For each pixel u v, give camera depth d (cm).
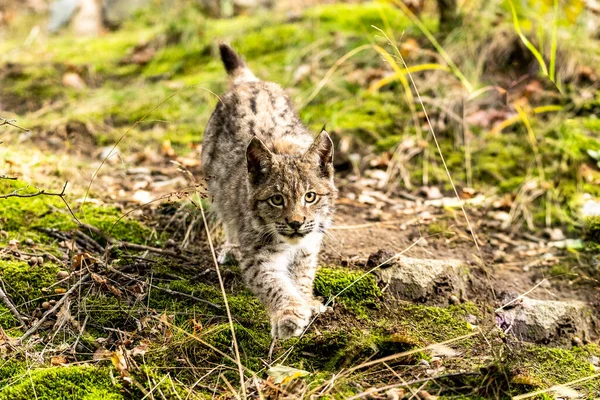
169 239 910
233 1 1723
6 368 672
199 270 847
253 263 782
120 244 853
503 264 939
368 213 1025
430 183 1120
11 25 1911
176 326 734
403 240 951
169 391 647
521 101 1198
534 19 1322
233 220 847
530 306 810
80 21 1798
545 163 1132
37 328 726
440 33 1341
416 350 675
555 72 1248
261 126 886
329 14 1494
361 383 664
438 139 1186
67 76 1405
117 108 1298
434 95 1249
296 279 795
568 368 729
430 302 822
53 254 842
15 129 1179
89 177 1066
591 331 826
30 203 934
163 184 1060
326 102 1271
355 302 799
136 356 689
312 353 715
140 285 792
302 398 636
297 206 776
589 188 1079
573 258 953
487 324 782
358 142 1183
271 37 1456
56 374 653
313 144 805
